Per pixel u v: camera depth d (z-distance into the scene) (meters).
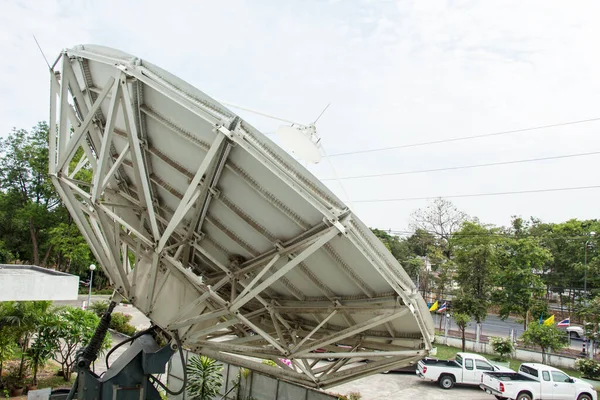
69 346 19.70
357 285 8.44
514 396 21.06
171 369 17.66
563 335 32.72
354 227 7.16
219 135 6.69
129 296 9.23
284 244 8.33
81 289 59.59
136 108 7.99
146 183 7.79
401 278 7.67
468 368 24.16
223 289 11.24
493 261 37.50
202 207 8.41
